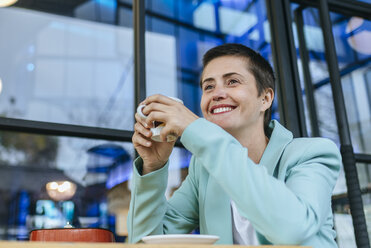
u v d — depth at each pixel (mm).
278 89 2936
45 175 2174
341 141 2553
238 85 1078
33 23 2375
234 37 2861
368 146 2990
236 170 775
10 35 2314
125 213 2240
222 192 1024
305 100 2943
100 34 2500
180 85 2605
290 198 768
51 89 2309
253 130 1096
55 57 2365
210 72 1105
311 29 3152
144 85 2471
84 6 2512
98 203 2211
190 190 1202
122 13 2594
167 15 2703
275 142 1062
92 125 2326
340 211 2705
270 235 763
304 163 945
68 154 2250
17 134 2193
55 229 926
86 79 2393
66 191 2176
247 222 998
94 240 925
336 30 3232
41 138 2229
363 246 2236
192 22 2760
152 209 1000
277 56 2988
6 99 2213
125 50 2535
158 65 2580
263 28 2998
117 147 2365
